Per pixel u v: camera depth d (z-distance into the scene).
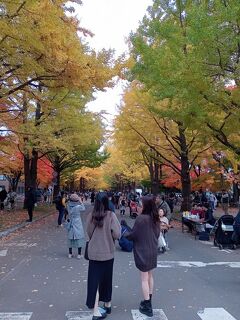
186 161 26.58
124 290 7.91
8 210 29.78
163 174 42.41
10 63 12.51
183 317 6.22
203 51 13.73
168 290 7.97
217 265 10.90
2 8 10.83
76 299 7.19
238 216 11.81
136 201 30.78
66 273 9.49
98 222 6.32
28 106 19.88
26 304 6.86
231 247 14.22
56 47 11.62
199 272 9.88
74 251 12.95
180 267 10.52
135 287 8.16
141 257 6.51
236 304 7.00
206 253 13.11
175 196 49.25
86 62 12.23
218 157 30.81
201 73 13.91
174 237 17.61
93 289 6.14
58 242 15.18
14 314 6.29
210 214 17.17
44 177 42.94
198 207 19.62
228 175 33.09
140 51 17.34
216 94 14.31
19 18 10.79
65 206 21.55
